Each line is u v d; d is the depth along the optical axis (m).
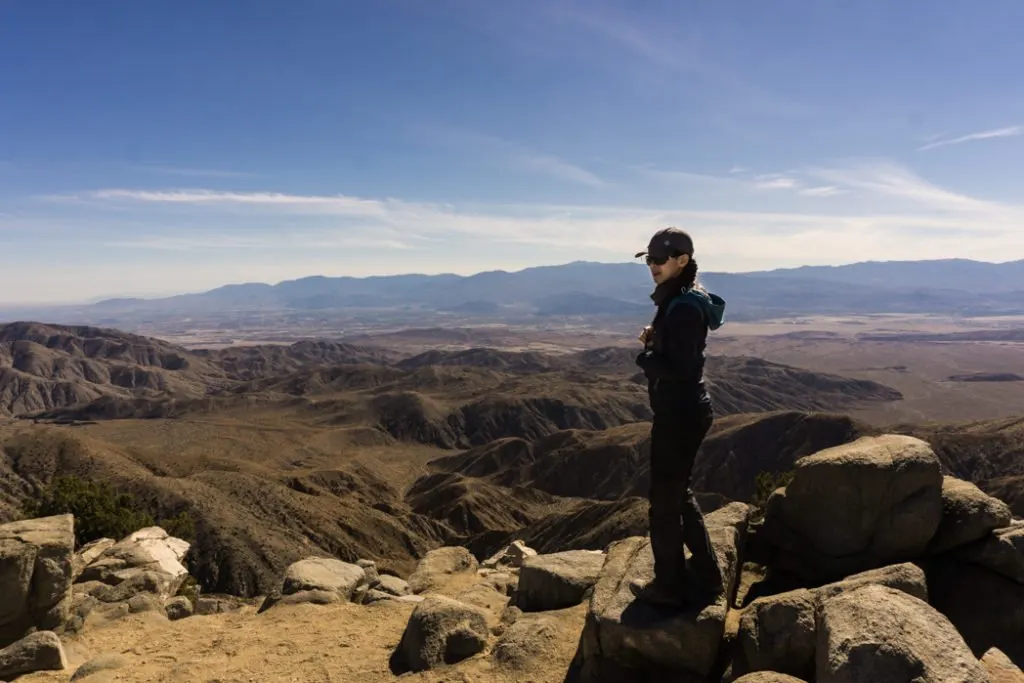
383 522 86.12
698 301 4.86
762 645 5.03
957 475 98.31
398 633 7.54
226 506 74.31
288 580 9.59
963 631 5.66
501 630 6.95
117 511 29.70
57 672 7.13
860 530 6.30
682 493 5.16
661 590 5.32
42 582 8.27
